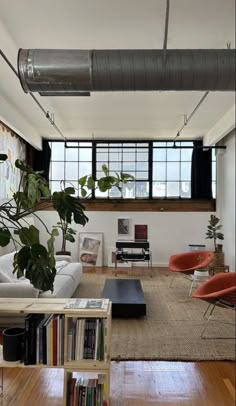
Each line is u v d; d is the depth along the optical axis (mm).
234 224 7121
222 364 3180
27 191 2463
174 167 8562
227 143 7609
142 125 7211
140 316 4465
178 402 2564
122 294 4832
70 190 2373
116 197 8578
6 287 3801
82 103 5688
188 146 8039
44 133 7988
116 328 4047
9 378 2895
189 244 8438
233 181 7184
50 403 2529
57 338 2367
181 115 6422
